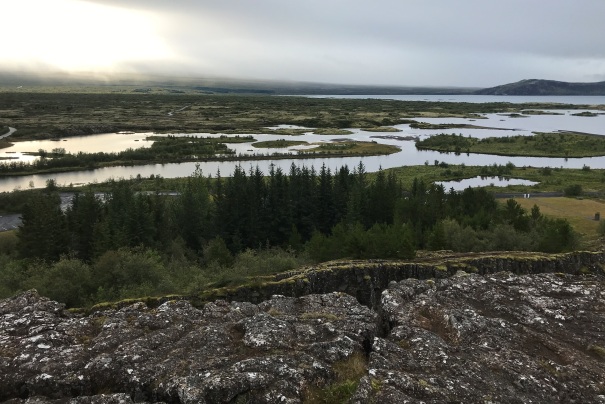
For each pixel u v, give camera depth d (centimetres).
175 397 1716
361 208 8400
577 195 11400
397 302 2552
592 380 1852
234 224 8050
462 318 2300
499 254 4822
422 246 6481
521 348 2083
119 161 16600
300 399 1691
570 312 2502
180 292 3659
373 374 1766
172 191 11975
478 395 1678
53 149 18475
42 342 2027
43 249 6488
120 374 1811
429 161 17412
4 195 10844
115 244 6231
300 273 4047
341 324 2259
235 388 1673
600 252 4878
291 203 8444
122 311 2533
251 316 2358
